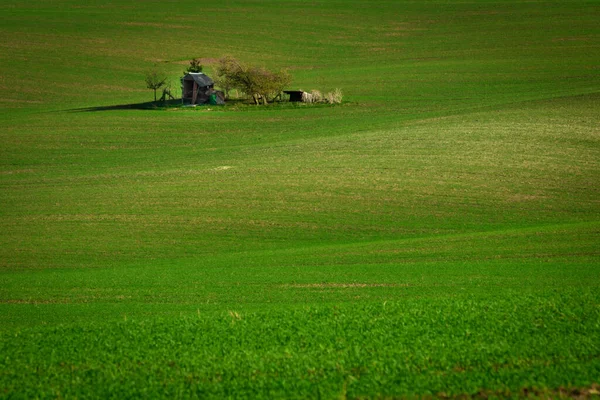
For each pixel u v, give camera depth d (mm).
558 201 107938
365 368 40688
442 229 98000
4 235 103125
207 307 64188
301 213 108250
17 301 70562
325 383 38750
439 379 38281
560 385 36906
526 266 74312
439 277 71375
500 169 126875
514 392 36469
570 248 81938
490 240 88938
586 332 44844
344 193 117750
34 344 48531
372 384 38281
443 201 110938
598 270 70938
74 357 45438
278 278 74875
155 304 66688
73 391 40094
